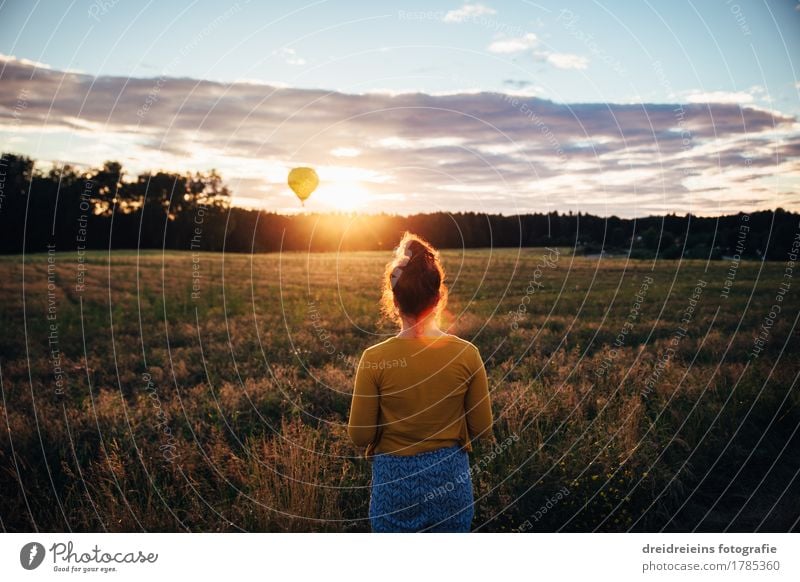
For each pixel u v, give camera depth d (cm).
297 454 382
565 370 629
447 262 2678
